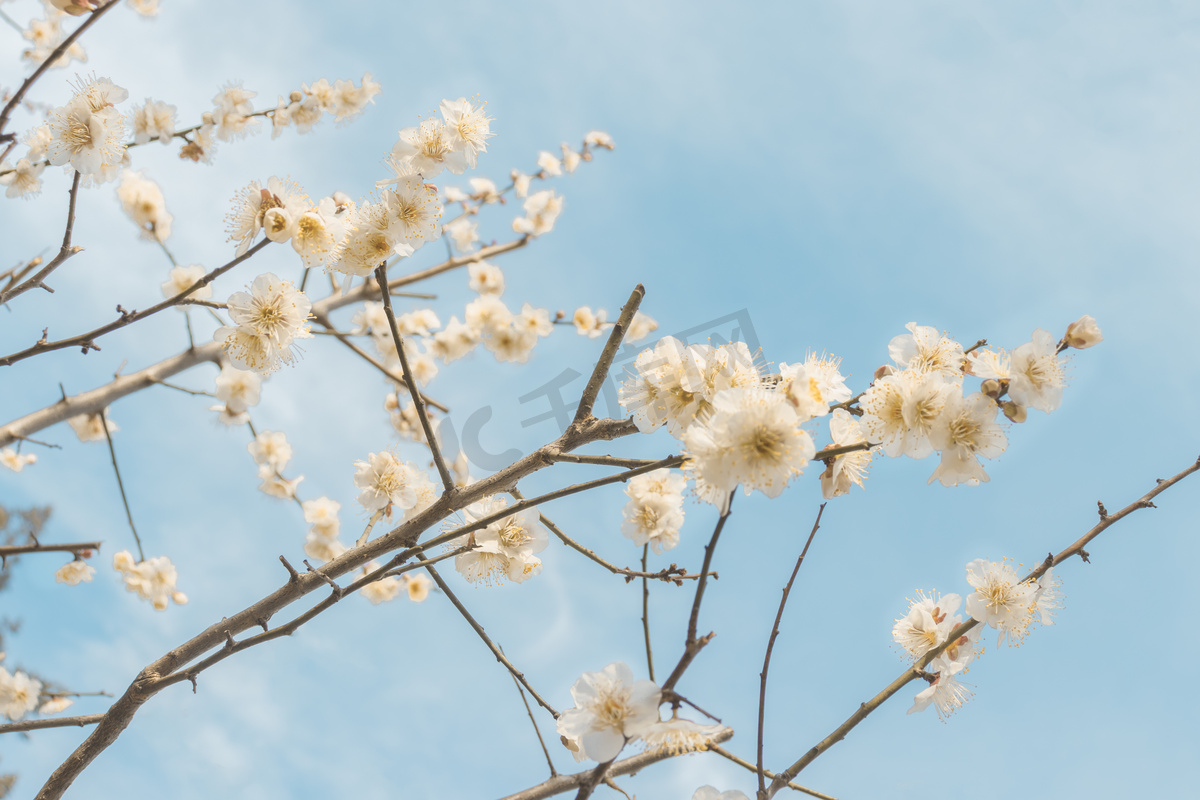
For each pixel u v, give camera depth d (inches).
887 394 35.9
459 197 59.2
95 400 44.7
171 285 47.6
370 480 40.8
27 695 46.1
